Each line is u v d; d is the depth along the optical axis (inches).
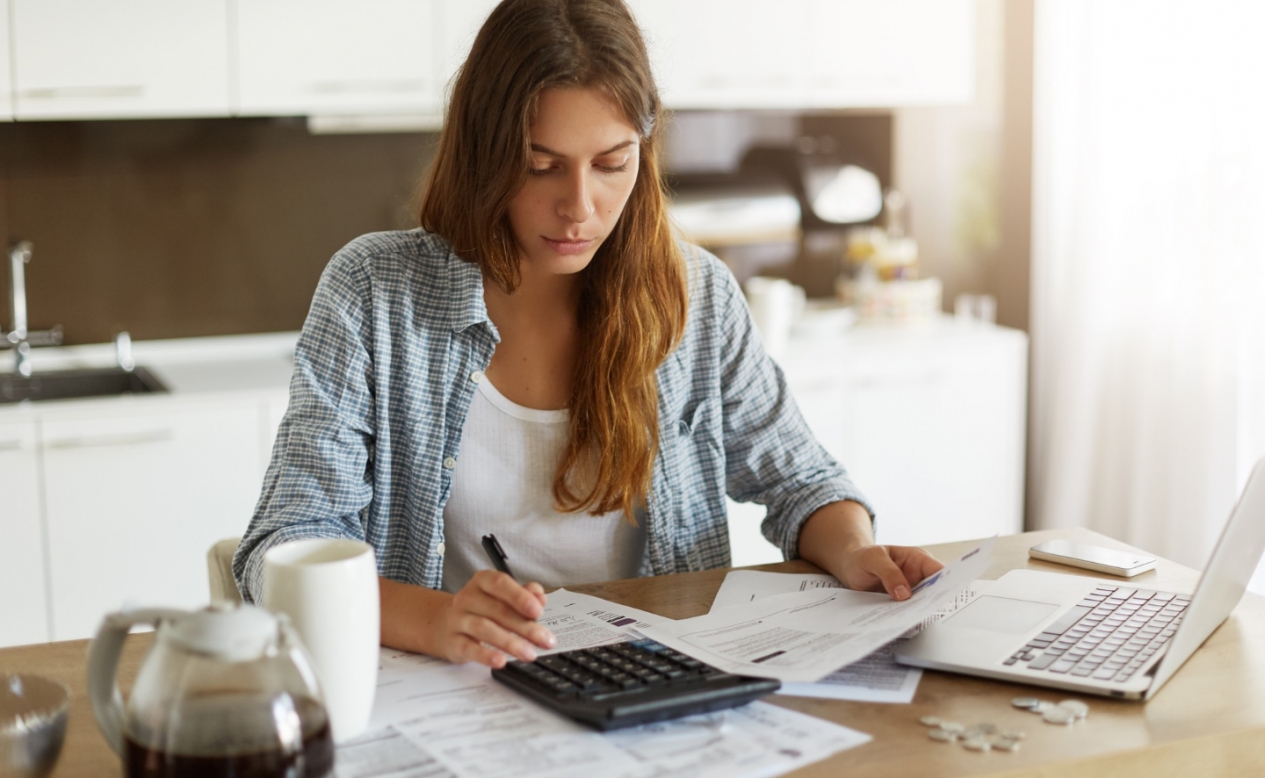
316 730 29.2
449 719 35.8
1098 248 119.4
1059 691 38.1
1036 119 125.7
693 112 125.5
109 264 111.0
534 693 36.8
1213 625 42.8
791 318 121.0
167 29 98.1
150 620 30.4
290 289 117.3
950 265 137.2
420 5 104.3
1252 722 35.9
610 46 46.5
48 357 109.6
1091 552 52.4
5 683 33.0
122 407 93.7
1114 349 120.3
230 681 28.3
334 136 116.3
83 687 39.3
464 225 51.7
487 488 54.3
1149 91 113.3
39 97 95.6
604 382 53.7
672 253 55.4
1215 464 108.2
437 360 52.9
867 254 129.4
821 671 37.1
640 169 53.5
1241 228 104.7
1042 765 33.1
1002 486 123.7
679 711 35.4
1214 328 107.5
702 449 59.9
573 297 54.9
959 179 135.7
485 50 47.9
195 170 112.4
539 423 54.3
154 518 96.0
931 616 44.6
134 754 28.7
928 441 119.7
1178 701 37.5
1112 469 121.5
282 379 102.6
